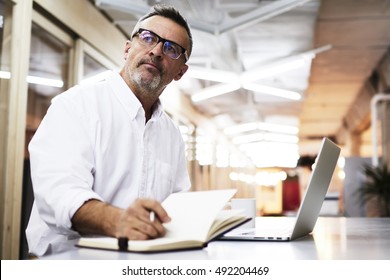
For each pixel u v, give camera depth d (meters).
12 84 2.66
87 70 4.14
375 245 1.14
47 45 3.52
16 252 2.61
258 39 4.99
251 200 1.64
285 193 24.67
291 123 12.16
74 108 1.29
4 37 2.69
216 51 5.71
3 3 2.70
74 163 1.17
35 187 1.12
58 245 1.28
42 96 3.72
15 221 2.61
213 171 10.83
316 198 1.32
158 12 1.48
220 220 1.00
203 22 3.88
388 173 7.67
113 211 0.97
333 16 5.48
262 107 9.59
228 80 5.40
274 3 3.70
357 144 14.70
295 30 4.70
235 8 3.77
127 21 4.38
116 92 1.44
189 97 8.20
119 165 1.37
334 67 7.93
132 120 1.42
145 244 0.85
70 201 1.02
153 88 1.47
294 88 7.30
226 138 13.09
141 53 1.44
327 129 16.83
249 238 1.23
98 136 1.32
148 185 1.43
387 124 8.52
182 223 0.97
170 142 1.63
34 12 2.99
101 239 0.95
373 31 6.00
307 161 24.84
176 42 1.46
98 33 4.02
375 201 8.34
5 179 2.60
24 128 2.75
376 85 8.53
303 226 1.30
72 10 3.44
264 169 24.77
